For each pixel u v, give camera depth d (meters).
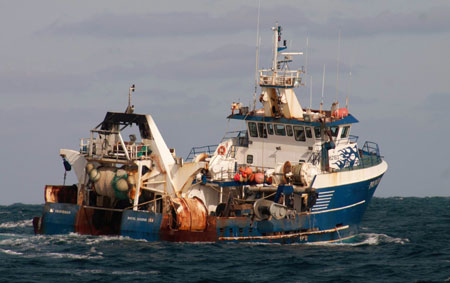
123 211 59.66
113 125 61.03
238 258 55.41
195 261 53.78
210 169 62.62
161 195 60.69
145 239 58.69
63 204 61.41
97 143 61.16
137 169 60.47
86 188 61.97
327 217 65.50
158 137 60.22
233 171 63.75
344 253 60.50
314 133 65.12
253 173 62.56
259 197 63.47
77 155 62.53
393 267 54.91
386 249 63.19
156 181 60.50
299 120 65.38
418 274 52.72
